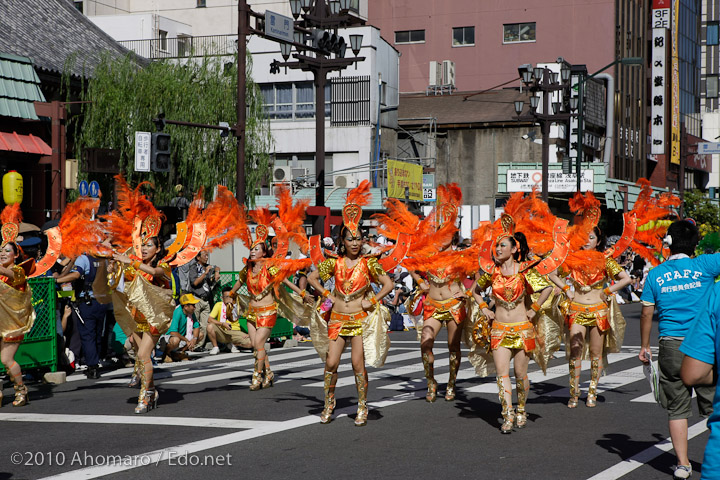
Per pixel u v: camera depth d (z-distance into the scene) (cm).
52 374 1251
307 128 4128
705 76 10181
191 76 2878
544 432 845
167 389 1158
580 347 996
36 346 1226
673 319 668
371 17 5878
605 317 997
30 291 1029
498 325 853
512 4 5581
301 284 1420
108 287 1025
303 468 691
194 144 2744
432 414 945
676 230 692
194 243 988
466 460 720
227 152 2820
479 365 935
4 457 734
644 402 1030
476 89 5662
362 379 878
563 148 4694
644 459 725
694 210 6462
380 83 4194
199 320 1655
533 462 713
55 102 2061
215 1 5084
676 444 658
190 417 922
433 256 962
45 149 2295
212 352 1652
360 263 882
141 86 2692
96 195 1833
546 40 5516
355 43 2062
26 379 1277
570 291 1010
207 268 1652
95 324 1307
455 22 5703
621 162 5581
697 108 7962
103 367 1446
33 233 1414
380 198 3653
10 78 2197
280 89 4197
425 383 1191
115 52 3097
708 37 10144
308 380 1240
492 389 1136
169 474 671
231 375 1309
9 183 1809
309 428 859
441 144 4809
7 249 1004
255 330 1152
